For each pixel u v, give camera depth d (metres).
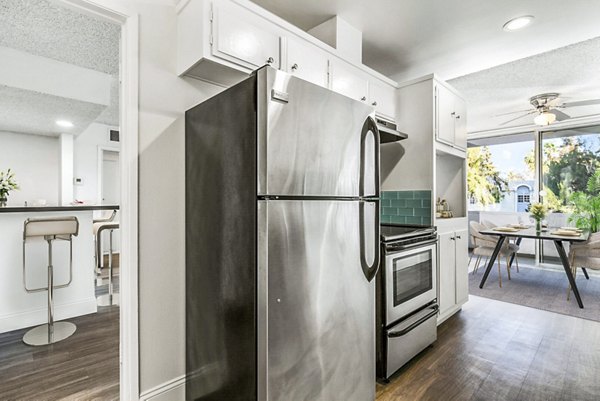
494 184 6.78
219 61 1.62
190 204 1.77
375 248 1.69
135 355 1.64
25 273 2.83
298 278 1.32
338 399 1.50
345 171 1.53
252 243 1.26
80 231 3.12
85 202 5.26
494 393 1.88
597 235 3.98
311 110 1.38
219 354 1.48
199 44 1.60
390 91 2.90
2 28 2.49
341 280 1.50
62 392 1.88
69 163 5.18
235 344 1.37
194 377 1.70
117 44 2.78
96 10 1.56
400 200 2.99
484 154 6.94
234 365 1.38
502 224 6.45
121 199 1.66
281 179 1.26
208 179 1.58
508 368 2.16
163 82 1.75
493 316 3.12
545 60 3.11
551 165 5.36
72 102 3.48
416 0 2.18
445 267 2.92
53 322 2.86
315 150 1.39
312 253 1.37
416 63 3.16
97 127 5.89
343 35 2.43
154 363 1.71
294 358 1.31
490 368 2.16
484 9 2.28
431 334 2.43
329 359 1.45
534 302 3.55
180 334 1.80
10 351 2.37
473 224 4.71
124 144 1.65
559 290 4.03
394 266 2.06
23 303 2.82
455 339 2.60
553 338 2.62
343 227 1.51
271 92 1.23
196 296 1.69
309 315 1.36
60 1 1.47
